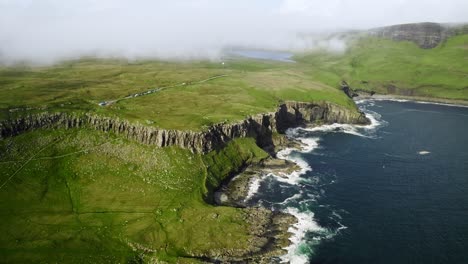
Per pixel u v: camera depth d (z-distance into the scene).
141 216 145.50
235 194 172.12
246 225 144.25
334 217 156.00
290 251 133.38
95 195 158.00
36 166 166.88
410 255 133.88
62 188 160.38
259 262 127.12
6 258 119.44
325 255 132.25
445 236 145.12
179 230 138.50
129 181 166.75
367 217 156.88
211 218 145.62
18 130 178.12
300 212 158.88
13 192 152.00
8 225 134.62
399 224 152.50
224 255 129.12
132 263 123.50
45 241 128.50
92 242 130.50
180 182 167.38
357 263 129.38
